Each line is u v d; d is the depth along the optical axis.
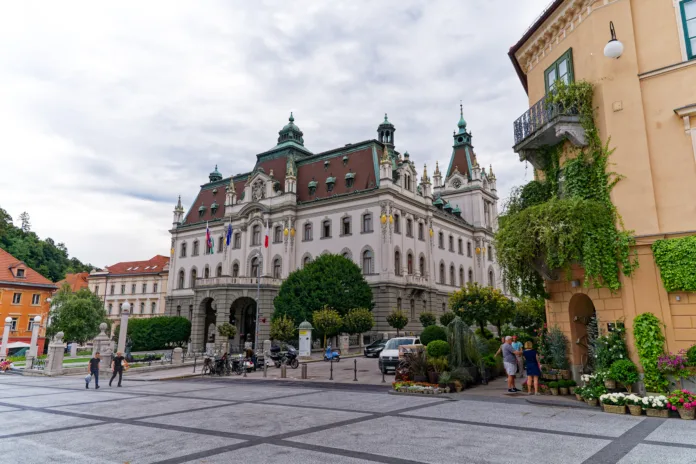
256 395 19.05
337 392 19.66
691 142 14.26
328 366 34.34
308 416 13.44
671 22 15.06
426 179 62.06
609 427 11.04
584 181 16.25
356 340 48.31
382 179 54.22
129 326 60.00
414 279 55.47
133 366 34.66
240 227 65.75
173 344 60.34
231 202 68.00
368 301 48.34
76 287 99.38
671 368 13.27
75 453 9.55
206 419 13.28
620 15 15.92
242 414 14.05
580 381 16.70
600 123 16.02
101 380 28.81
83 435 11.33
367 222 54.88
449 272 65.12
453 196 77.12
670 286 13.78
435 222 63.59
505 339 18.06
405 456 8.83
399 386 18.81
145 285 94.56
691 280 13.42
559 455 8.69
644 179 14.78
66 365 37.78
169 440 10.59
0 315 62.69
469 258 71.56
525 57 21.11
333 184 59.44
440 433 10.74
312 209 59.69
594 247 14.88
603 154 15.71
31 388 23.91
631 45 15.59
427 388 18.05
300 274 48.69
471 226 73.25
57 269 109.06
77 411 15.33
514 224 16.83
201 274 70.81
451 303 32.28
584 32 17.03
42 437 11.16
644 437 9.94
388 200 53.38
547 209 15.63
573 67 17.67
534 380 16.45
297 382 24.62
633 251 14.64
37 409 15.91
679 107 14.53
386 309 51.00
